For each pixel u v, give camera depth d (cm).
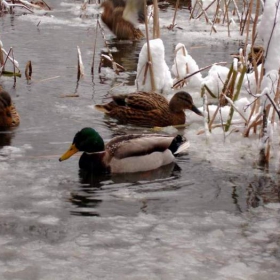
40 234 959
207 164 1249
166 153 1241
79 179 1160
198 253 921
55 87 1770
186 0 3192
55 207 1046
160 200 1084
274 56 1348
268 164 1257
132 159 1198
